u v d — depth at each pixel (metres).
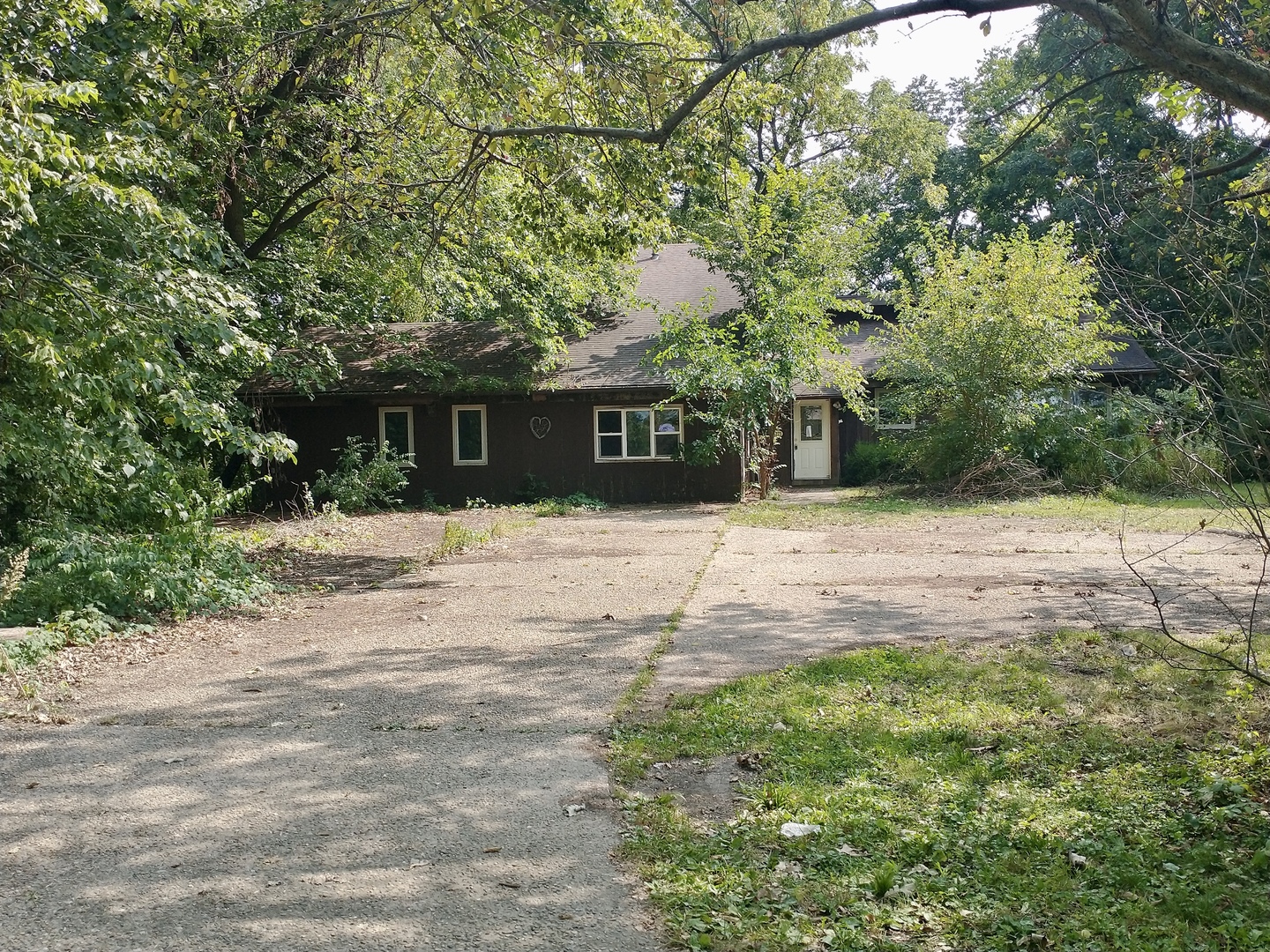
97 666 7.65
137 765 5.38
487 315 25.98
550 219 12.53
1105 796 4.70
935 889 3.82
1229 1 6.85
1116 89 8.75
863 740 5.52
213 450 20.08
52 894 3.85
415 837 4.39
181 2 12.41
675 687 6.86
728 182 10.78
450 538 14.73
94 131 10.27
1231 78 5.02
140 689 6.98
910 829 4.36
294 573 12.72
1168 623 8.37
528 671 7.36
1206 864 3.98
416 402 22.58
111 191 8.86
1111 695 6.27
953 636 8.17
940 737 5.57
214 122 13.31
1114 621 8.55
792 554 13.38
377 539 16.56
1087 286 20.36
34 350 9.01
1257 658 6.99
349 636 8.73
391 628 9.09
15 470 10.39
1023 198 29.95
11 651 7.42
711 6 8.03
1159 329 4.79
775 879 3.91
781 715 6.05
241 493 12.24
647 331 24.62
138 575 9.42
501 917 3.65
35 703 6.63
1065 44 10.16
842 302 21.92
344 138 14.97
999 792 4.79
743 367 20.33
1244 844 4.18
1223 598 9.43
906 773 5.03
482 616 9.52
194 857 4.19
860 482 24.84
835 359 25.22
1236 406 4.51
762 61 16.59
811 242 22.09
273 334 19.45
